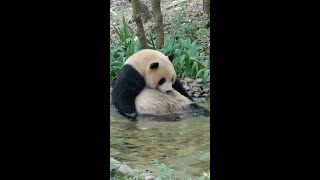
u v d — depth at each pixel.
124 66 6.23
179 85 6.39
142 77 6.16
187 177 3.95
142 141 4.94
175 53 7.34
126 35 7.99
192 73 7.09
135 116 5.82
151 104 5.95
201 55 7.64
